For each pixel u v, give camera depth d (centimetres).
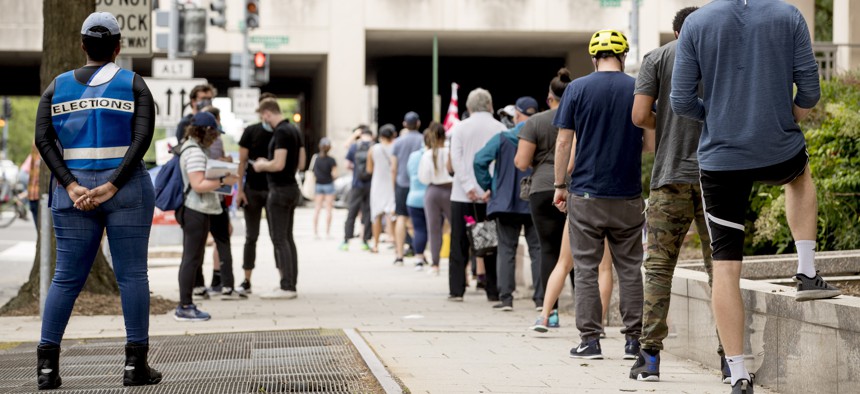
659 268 1105
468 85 8125
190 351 1322
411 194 2672
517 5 6316
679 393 1029
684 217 1104
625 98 1227
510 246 1822
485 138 1939
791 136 903
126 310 1068
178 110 2883
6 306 1803
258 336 1455
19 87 8612
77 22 1828
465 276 1986
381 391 1024
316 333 1480
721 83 912
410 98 8200
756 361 1079
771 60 900
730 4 916
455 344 1378
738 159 903
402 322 1653
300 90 9119
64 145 1063
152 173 2877
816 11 5062
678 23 1096
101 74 1068
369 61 7825
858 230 1717
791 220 959
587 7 6297
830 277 1350
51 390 1047
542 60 7669
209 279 2512
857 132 1705
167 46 3403
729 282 924
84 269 1075
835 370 938
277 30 6388
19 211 5534
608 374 1143
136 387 1059
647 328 1102
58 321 1061
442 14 6347
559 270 1438
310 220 5359
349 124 6462
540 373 1147
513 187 1783
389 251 3366
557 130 1516
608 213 1234
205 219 1703
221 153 2039
